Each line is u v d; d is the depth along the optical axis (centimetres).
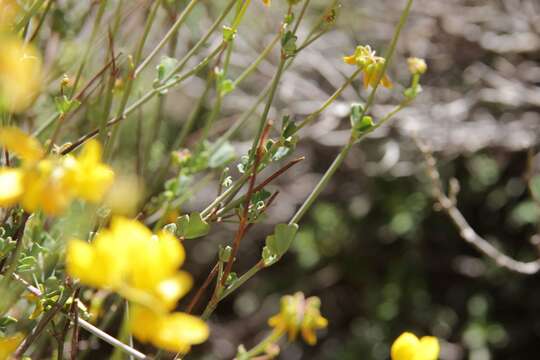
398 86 93
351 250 101
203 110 96
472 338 93
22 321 46
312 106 86
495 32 97
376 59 42
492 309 96
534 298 95
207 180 53
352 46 96
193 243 101
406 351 39
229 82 49
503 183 95
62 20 52
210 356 96
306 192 100
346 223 100
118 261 33
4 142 34
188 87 93
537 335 95
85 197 34
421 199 96
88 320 45
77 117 51
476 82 92
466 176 97
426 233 98
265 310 100
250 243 102
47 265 43
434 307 98
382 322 97
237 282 41
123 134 59
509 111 90
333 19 43
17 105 42
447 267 99
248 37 90
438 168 96
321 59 91
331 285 104
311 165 100
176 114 97
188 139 68
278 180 100
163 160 56
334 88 91
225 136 51
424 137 84
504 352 95
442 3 94
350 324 103
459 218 59
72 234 40
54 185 34
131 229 33
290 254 105
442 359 94
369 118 42
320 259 102
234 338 98
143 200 50
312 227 100
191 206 88
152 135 53
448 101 92
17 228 42
